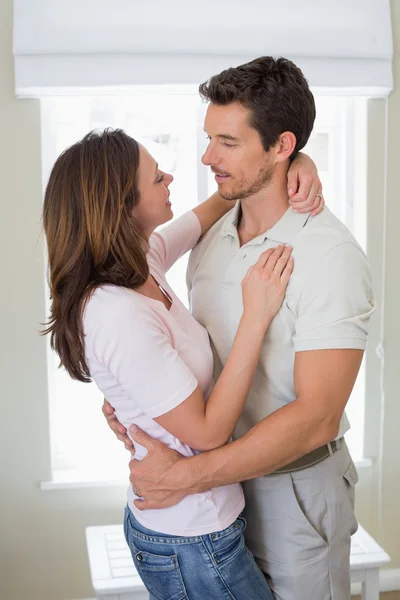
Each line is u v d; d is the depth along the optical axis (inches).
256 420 66.4
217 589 61.0
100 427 109.8
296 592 66.6
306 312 60.8
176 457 59.7
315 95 101.9
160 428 60.7
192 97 103.1
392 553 113.5
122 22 95.4
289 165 65.7
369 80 100.7
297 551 66.3
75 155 58.4
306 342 60.2
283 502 66.3
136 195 59.2
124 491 106.6
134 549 63.1
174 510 60.3
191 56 96.9
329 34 99.0
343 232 63.1
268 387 65.0
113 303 56.1
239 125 61.7
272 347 63.6
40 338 102.0
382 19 100.1
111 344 55.9
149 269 64.1
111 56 95.9
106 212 57.1
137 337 55.6
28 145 98.7
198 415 57.3
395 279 108.1
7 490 104.5
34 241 100.3
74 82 95.6
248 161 62.7
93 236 56.9
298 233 63.2
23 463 104.3
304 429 59.7
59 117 102.6
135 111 103.3
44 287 101.3
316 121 107.7
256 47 97.7
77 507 106.2
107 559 89.5
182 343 61.1
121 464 109.8
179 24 96.3
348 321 60.0
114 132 59.9
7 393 102.7
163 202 61.4
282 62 63.0
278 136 62.7
